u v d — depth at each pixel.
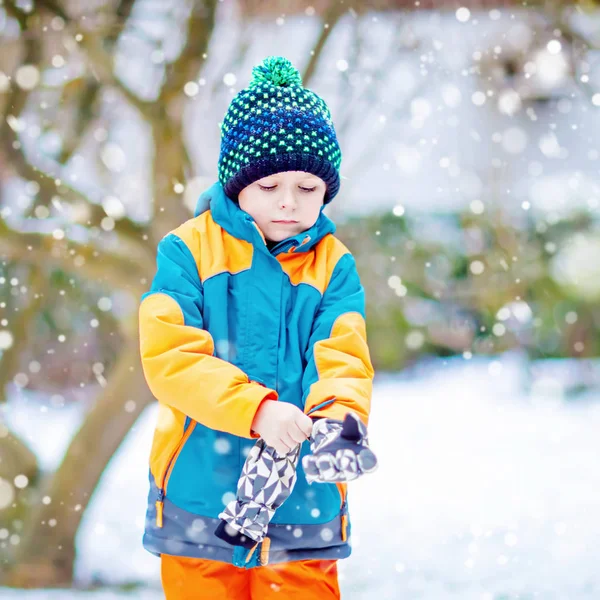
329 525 2.36
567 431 9.84
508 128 11.66
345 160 7.73
